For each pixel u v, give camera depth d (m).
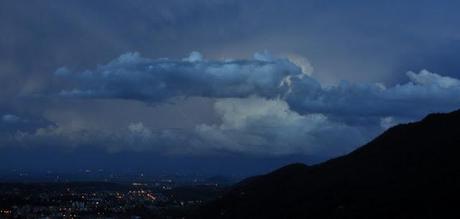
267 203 135.88
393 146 135.00
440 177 101.50
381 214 95.44
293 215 114.75
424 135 132.75
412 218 90.06
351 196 109.75
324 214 107.62
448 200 91.12
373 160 130.62
